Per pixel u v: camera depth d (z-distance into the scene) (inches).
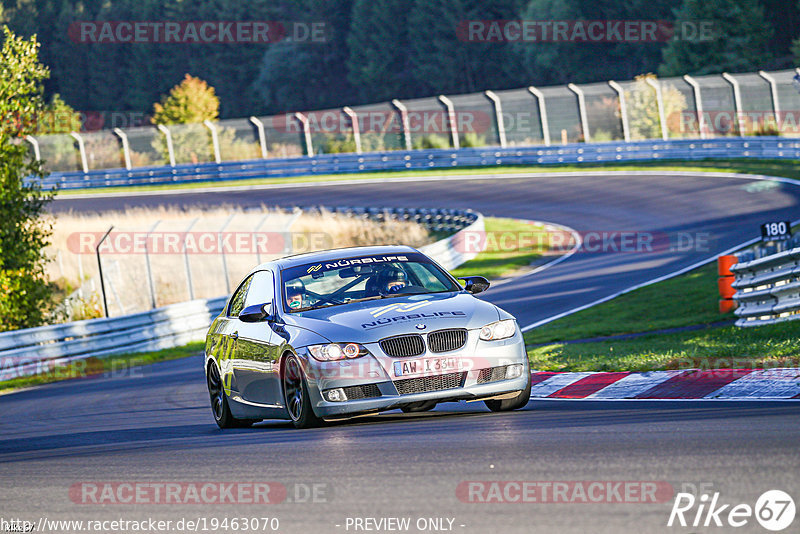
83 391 2357.3
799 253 1763.0
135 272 4549.7
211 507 743.7
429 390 1129.4
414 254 1348.4
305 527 642.2
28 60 3597.4
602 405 1203.9
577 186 6136.8
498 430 994.1
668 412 1053.2
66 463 1096.2
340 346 1134.4
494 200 6077.8
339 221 5610.2
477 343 1152.8
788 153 5866.1
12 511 805.9
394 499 698.2
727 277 2359.7
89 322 3097.9
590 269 3742.6
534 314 2819.9
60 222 5698.8
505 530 586.2
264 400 1279.5
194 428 1464.1
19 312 3540.8
